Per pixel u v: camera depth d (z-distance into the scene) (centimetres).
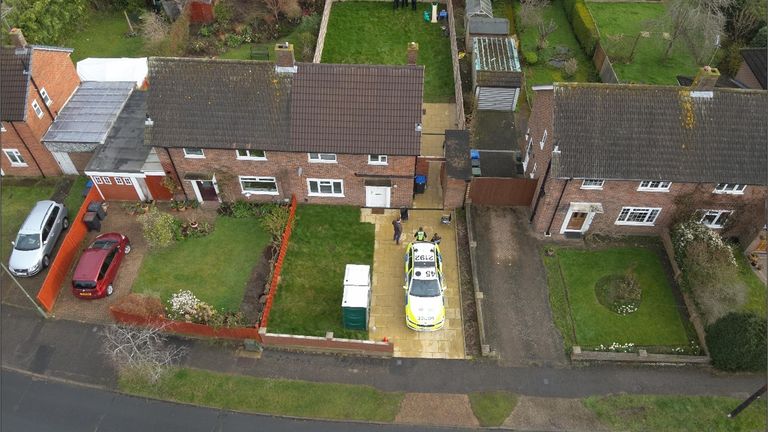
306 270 3038
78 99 3669
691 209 3069
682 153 2900
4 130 3247
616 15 5044
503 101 4069
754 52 4141
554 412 2536
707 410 2547
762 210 3036
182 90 3055
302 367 2677
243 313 2834
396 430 2477
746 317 2575
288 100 3056
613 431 2483
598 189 2994
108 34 4741
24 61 3212
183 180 3266
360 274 2814
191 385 2606
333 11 4984
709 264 2816
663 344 2778
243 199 3388
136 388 2603
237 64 3064
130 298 2717
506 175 3600
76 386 2614
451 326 2833
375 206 3397
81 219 3147
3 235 3228
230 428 2480
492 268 3091
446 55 4541
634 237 3269
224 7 4841
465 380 2638
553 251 3173
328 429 2478
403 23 4875
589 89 2930
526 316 2883
